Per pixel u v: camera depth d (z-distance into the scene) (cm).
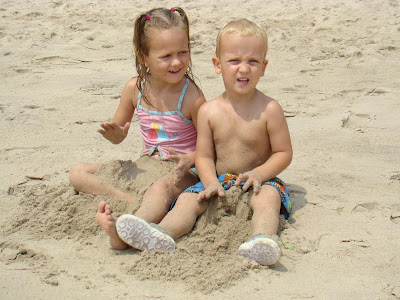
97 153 305
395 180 280
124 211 254
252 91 254
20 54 487
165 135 266
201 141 257
